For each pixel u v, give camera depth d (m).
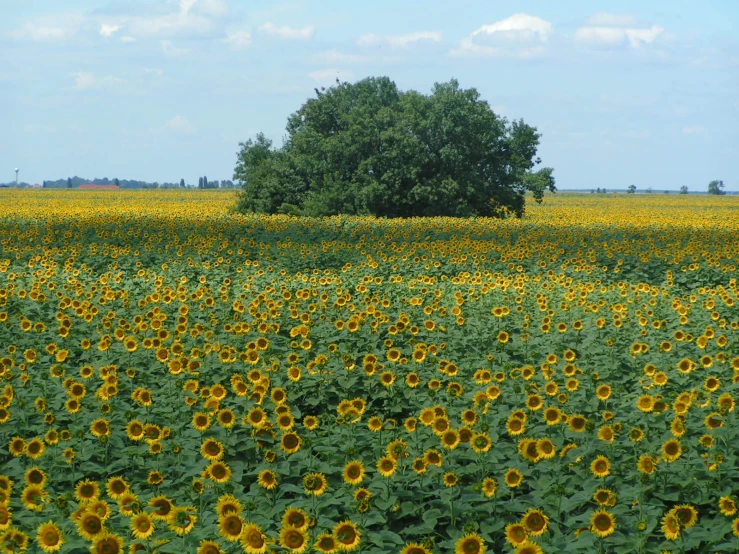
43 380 11.84
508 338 14.37
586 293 18.67
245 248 29.22
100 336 14.46
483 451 8.83
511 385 11.73
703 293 19.64
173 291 18.61
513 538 7.13
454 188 60.12
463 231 37.81
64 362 13.43
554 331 15.77
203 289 18.66
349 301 18.50
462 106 61.62
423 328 15.95
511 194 64.25
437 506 8.16
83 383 11.71
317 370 12.38
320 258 27.41
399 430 10.08
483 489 8.16
